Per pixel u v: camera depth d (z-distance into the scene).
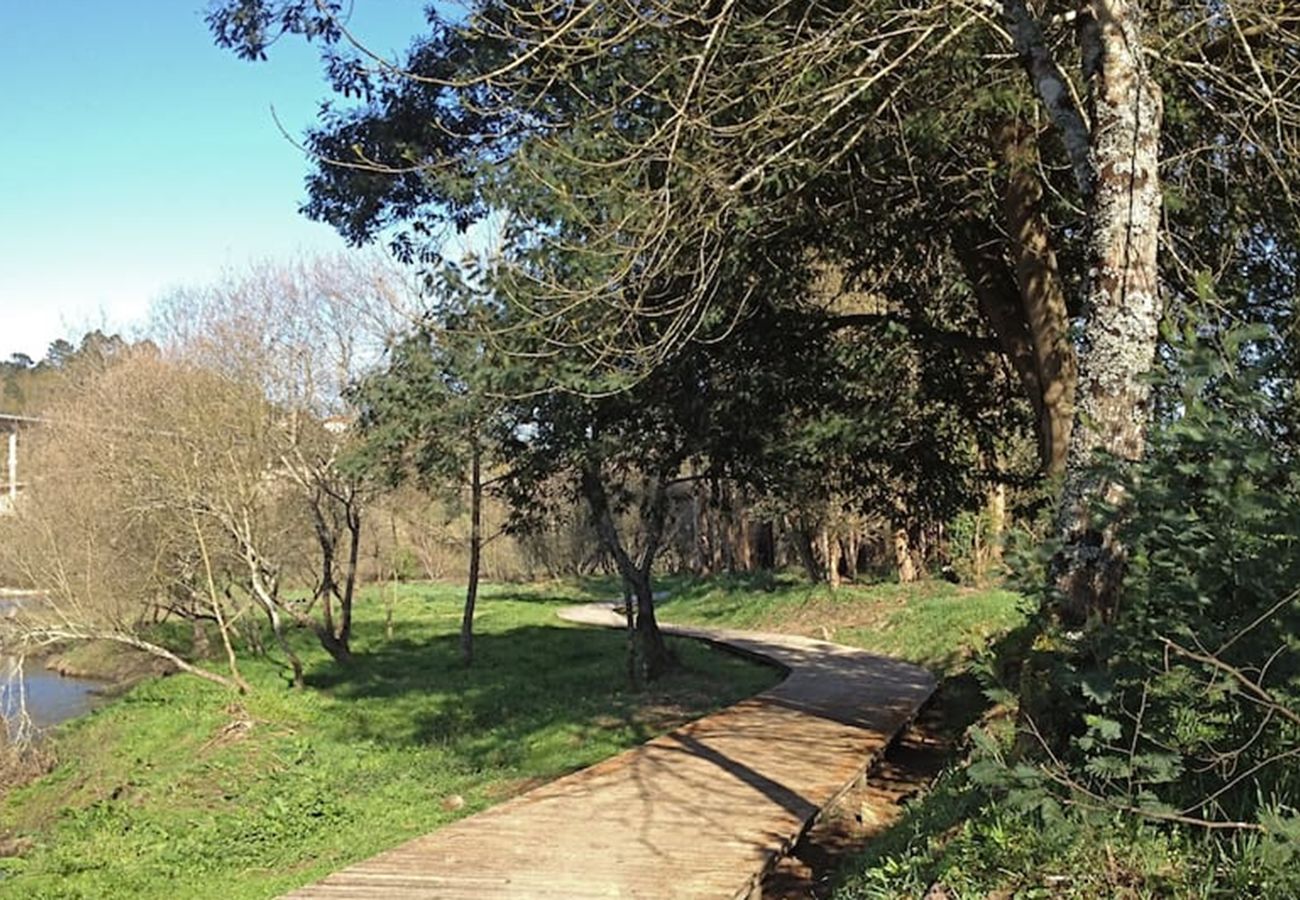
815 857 7.70
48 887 10.32
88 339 23.28
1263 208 8.20
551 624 30.98
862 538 30.86
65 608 18.94
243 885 9.79
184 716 17.73
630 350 8.05
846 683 15.43
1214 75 7.19
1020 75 7.74
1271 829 3.49
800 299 10.84
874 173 8.73
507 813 7.99
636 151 7.00
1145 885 3.81
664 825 7.62
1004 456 15.38
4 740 16.66
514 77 7.16
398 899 6.16
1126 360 4.88
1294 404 4.22
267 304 20.38
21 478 21.80
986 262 9.70
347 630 22.25
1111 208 5.02
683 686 17.00
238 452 19.52
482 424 13.41
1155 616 3.90
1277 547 3.68
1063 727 4.46
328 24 8.36
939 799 6.36
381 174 9.84
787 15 7.90
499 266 8.20
